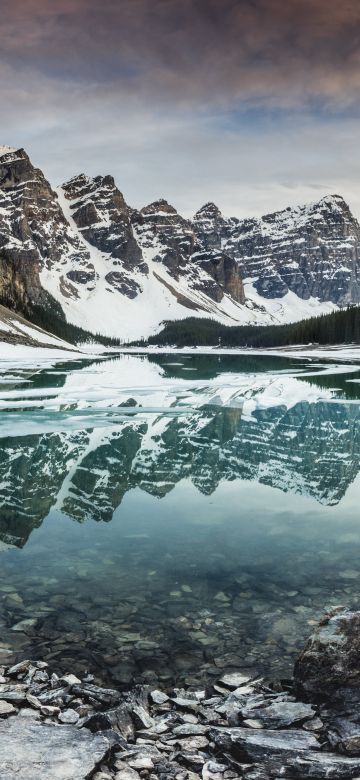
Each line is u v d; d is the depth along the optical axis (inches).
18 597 337.4
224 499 574.9
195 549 425.1
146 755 196.9
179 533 463.5
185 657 274.2
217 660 272.1
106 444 881.5
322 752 196.5
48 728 206.4
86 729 208.1
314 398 1578.5
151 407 1342.3
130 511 527.5
